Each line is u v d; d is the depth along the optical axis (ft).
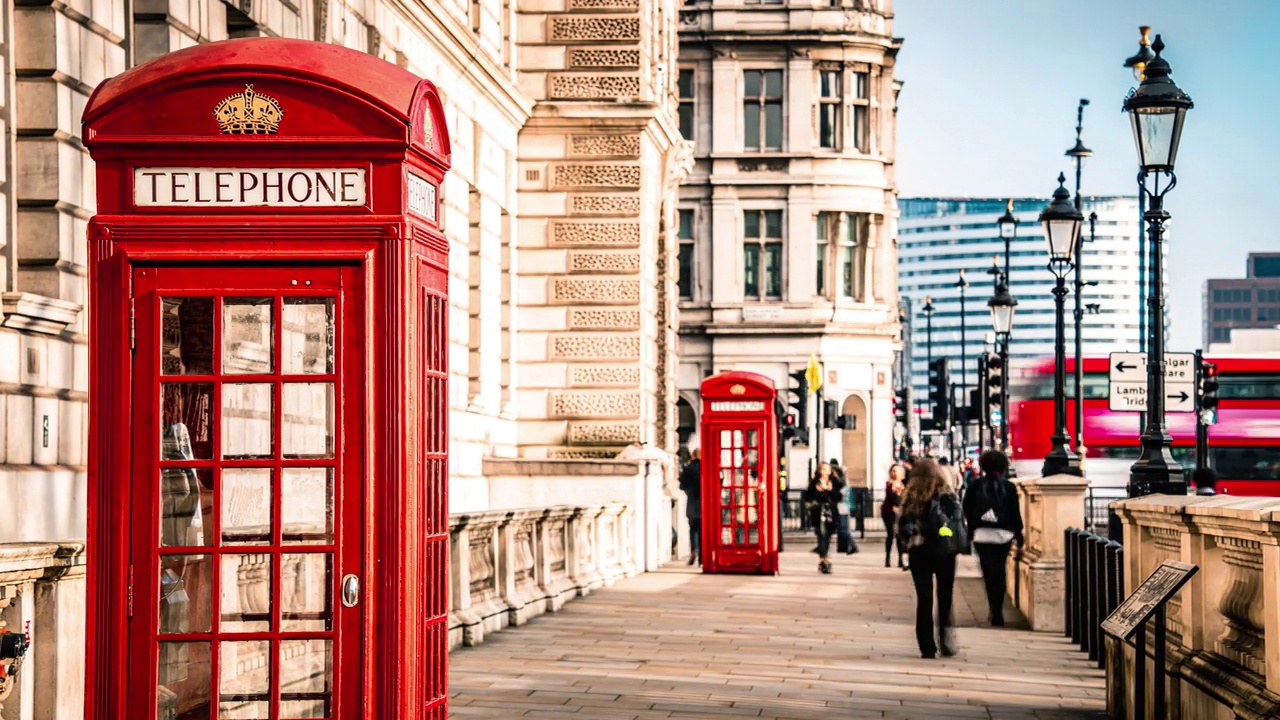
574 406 97.66
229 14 55.21
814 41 192.24
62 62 42.16
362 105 23.45
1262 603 29.22
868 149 196.34
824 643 57.62
